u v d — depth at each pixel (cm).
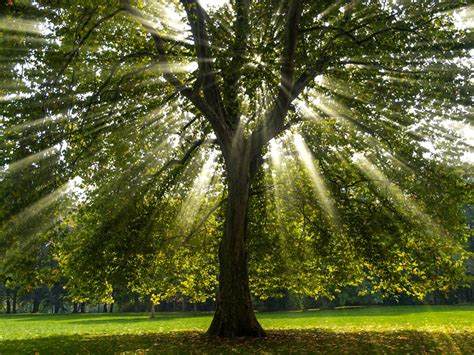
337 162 1861
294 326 2120
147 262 1809
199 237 2030
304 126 1877
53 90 1277
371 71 1493
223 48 1265
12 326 2877
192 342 1285
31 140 1253
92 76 1506
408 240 1767
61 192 1380
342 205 1828
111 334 1845
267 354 1014
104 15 1275
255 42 1375
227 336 1376
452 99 1418
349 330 1733
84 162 1578
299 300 4550
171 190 1889
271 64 1281
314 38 1386
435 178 1561
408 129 1612
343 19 1322
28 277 1306
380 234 1744
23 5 1063
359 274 1958
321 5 1319
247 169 1384
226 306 1399
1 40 1070
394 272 1844
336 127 1786
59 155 1316
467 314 2769
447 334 1466
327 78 1584
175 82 1315
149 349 1188
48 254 1473
